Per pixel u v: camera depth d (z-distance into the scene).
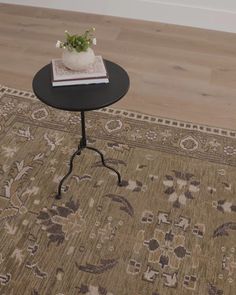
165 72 2.57
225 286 1.36
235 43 2.95
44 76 1.46
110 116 2.13
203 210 1.63
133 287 1.35
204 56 2.77
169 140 1.99
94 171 1.79
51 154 1.87
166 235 1.52
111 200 1.65
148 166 1.83
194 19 3.12
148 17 3.22
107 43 2.88
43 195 1.66
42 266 1.40
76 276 1.37
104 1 3.21
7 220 1.55
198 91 2.39
